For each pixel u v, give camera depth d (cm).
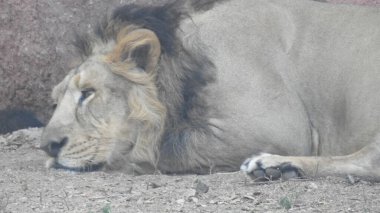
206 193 1146
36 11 1591
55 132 1273
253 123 1284
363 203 1109
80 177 1248
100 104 1282
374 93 1284
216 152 1299
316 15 1347
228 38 1313
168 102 1309
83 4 1593
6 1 1593
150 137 1304
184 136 1306
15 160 1446
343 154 1318
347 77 1307
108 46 1322
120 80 1291
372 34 1314
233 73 1295
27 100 1617
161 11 1329
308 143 1317
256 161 1223
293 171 1228
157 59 1306
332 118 1322
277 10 1347
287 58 1327
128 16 1324
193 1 1359
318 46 1327
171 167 1320
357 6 1352
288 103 1299
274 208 1084
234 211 1066
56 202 1112
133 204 1100
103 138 1284
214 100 1298
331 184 1204
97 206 1091
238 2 1352
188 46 1312
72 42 1360
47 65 1595
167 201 1112
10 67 1605
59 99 1306
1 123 1638
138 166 1309
